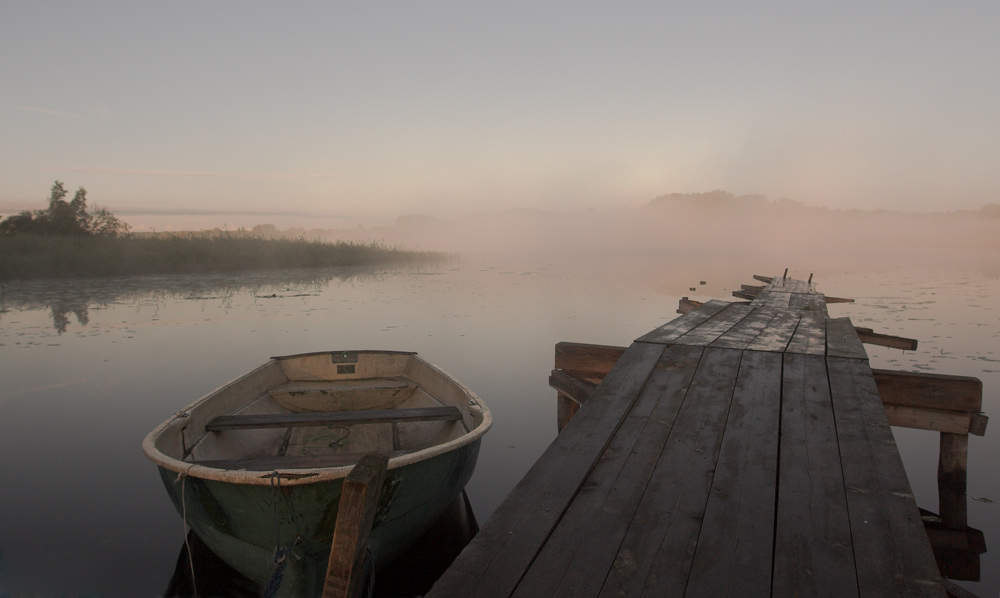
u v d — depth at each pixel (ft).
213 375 25.25
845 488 7.44
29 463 16.24
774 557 6.05
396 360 21.49
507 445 18.07
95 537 12.54
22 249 67.82
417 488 11.10
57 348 29.89
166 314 40.16
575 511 6.97
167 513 13.62
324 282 61.77
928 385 13.00
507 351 29.89
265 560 10.59
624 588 5.60
